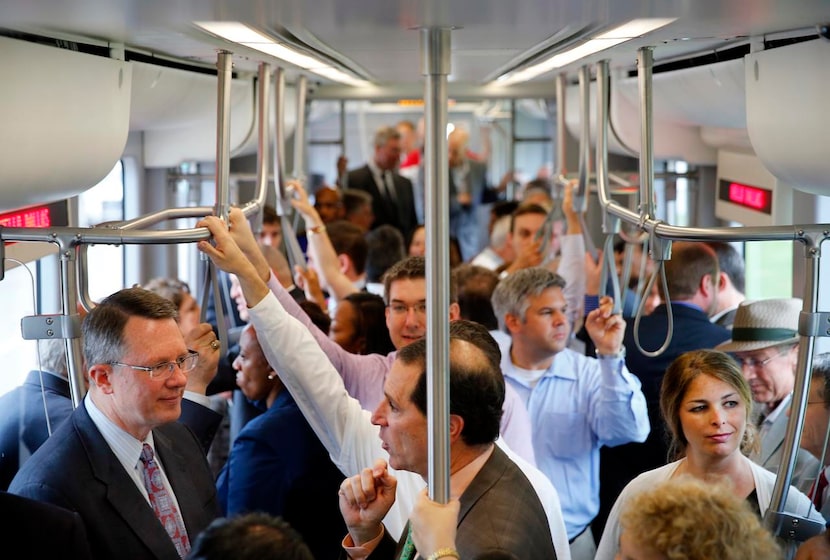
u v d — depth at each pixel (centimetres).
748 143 505
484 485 239
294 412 373
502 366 404
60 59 280
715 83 396
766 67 299
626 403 380
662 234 300
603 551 304
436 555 204
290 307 359
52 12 232
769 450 367
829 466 297
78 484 254
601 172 378
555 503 282
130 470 263
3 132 254
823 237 263
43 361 336
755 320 379
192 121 532
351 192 846
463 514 235
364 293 468
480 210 1176
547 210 653
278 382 411
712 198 604
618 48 328
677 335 434
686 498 186
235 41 300
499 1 207
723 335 439
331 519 372
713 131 550
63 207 434
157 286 506
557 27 262
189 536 277
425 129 210
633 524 187
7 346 362
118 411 262
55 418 329
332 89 700
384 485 258
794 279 463
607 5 222
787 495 271
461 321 270
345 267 645
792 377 380
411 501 302
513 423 353
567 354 409
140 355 257
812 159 278
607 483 424
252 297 311
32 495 251
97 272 535
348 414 318
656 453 421
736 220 544
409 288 384
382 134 1045
